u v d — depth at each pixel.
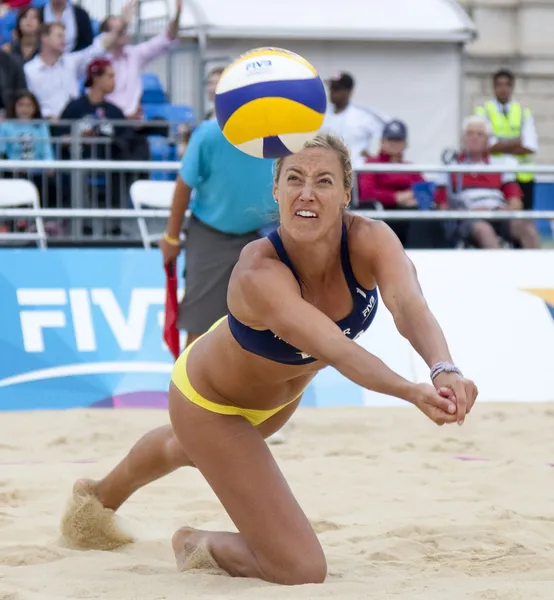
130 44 35.34
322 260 9.02
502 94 33.97
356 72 38.38
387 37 38.12
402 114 38.88
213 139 18.00
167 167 24.58
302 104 8.70
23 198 25.69
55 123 27.86
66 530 11.56
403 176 27.48
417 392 7.79
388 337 22.39
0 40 34.72
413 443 18.20
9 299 21.75
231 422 9.88
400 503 13.77
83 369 21.52
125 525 12.07
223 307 18.86
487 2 47.91
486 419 20.45
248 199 18.28
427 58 38.88
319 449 17.83
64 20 32.53
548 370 22.58
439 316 22.83
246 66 8.90
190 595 9.03
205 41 36.50
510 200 29.58
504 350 22.64
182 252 22.95
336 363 8.33
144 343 21.94
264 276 8.81
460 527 12.17
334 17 37.97
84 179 27.78
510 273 23.52
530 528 12.24
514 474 15.69
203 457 9.85
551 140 48.84
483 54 48.09
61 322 21.78
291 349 9.23
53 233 28.14
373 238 9.10
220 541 10.05
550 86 48.78
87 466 15.99
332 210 8.75
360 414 21.00
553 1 48.56
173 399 10.12
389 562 10.64
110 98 31.45
